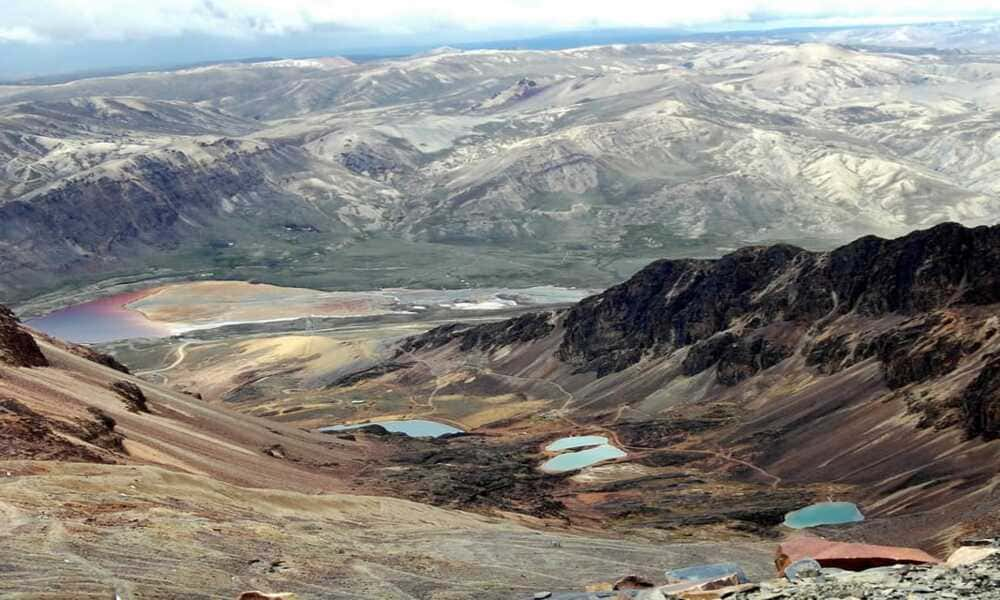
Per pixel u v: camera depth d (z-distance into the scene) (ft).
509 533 282.77
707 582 123.75
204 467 311.68
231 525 199.82
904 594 92.79
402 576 189.47
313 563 185.88
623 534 377.09
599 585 174.19
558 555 245.86
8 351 356.38
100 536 167.32
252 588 158.81
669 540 363.56
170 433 349.00
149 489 214.48
